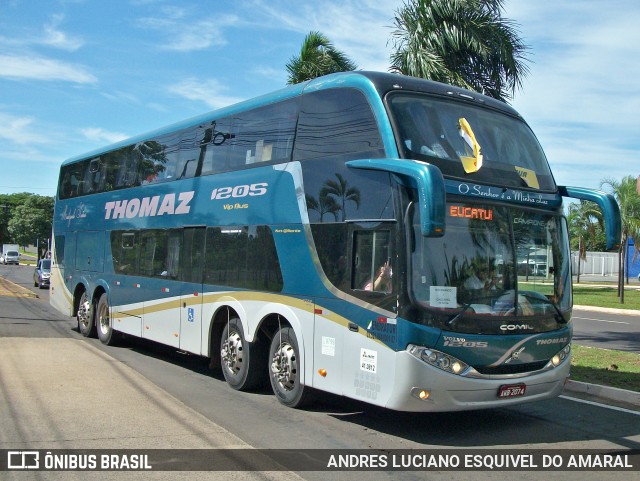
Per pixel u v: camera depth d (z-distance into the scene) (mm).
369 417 7836
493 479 5715
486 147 7449
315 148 7918
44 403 7855
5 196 104375
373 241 6875
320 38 17062
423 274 6488
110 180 13625
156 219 11500
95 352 12023
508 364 6863
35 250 118438
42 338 13742
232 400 8578
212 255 9734
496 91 13477
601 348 14211
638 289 40562
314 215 7766
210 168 10109
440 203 5965
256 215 8805
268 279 8461
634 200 29219
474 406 6621
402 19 13641
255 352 8922
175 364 11352
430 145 7004
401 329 6402
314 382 7570
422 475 5773
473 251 6828
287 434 6969
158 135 11852
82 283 14523
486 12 13266
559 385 7406
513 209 7266
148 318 11547
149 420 7277
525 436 7125
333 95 7789
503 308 6895
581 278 56719
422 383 6352
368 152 7094
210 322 9648
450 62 13312
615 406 8625
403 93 7266
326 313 7426
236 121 9617
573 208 38844
